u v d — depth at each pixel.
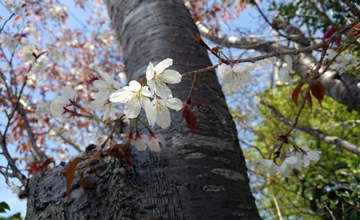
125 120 0.38
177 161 0.26
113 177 0.26
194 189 0.25
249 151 1.57
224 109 0.33
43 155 0.47
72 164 0.22
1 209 0.33
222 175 0.26
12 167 0.35
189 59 0.37
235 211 0.24
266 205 1.30
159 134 0.26
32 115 0.79
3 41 0.58
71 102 0.26
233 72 0.21
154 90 0.19
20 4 0.65
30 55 0.63
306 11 0.87
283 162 0.30
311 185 0.69
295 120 0.30
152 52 0.38
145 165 0.27
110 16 0.58
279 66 1.07
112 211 0.24
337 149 1.15
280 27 1.01
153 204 0.24
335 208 0.64
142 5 0.46
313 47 0.23
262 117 1.49
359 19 0.23
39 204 0.26
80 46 1.43
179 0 0.49
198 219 0.23
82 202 0.25
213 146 0.28
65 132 1.03
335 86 0.59
